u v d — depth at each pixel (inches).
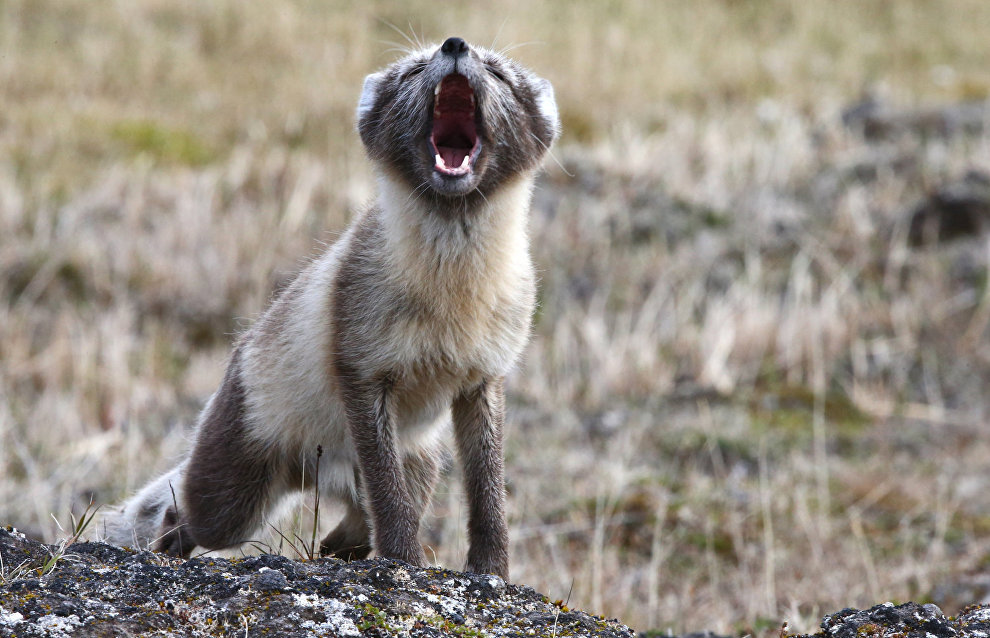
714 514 1071.0
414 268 627.2
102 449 1133.7
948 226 1699.1
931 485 1154.0
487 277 642.2
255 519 719.7
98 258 1572.3
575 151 2030.0
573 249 1696.6
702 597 906.1
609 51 2630.4
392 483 628.7
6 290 1523.1
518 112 671.8
